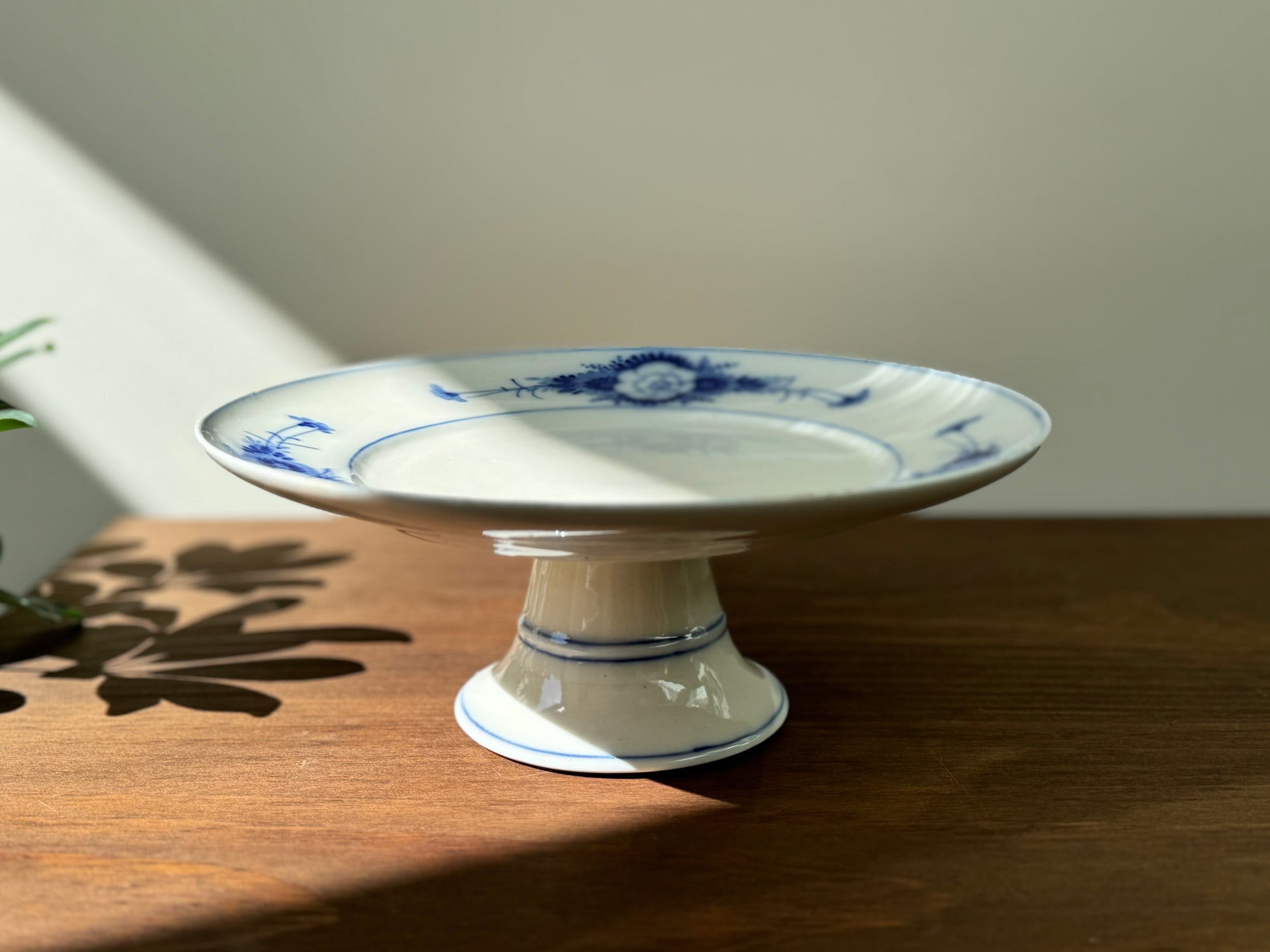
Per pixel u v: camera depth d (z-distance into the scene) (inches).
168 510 23.5
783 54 20.3
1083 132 20.6
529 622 12.9
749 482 12.1
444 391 14.6
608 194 21.0
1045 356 21.7
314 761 12.3
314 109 20.9
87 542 21.1
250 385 22.5
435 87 20.7
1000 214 21.0
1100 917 9.4
